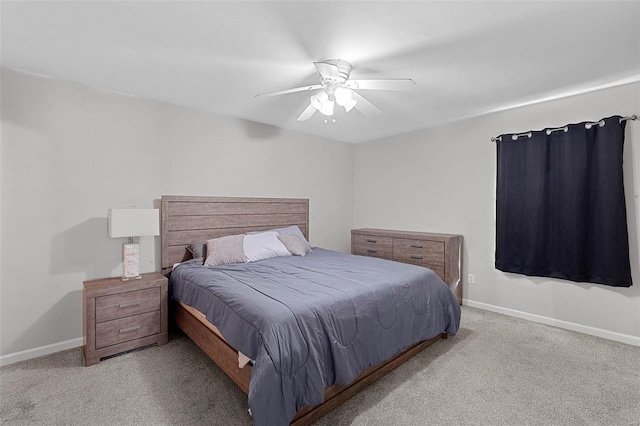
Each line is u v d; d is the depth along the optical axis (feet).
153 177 10.19
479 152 12.12
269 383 4.90
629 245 8.83
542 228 10.25
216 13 5.61
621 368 7.52
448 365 7.72
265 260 10.46
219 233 11.64
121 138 9.55
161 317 8.87
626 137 8.84
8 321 7.88
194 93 9.65
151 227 8.96
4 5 5.36
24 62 7.58
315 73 8.16
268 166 13.32
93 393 6.56
